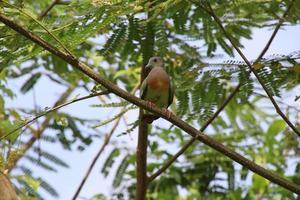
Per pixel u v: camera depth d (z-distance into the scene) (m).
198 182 15.38
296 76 10.34
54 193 12.40
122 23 11.19
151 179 11.63
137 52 11.44
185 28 11.80
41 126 13.29
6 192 10.41
